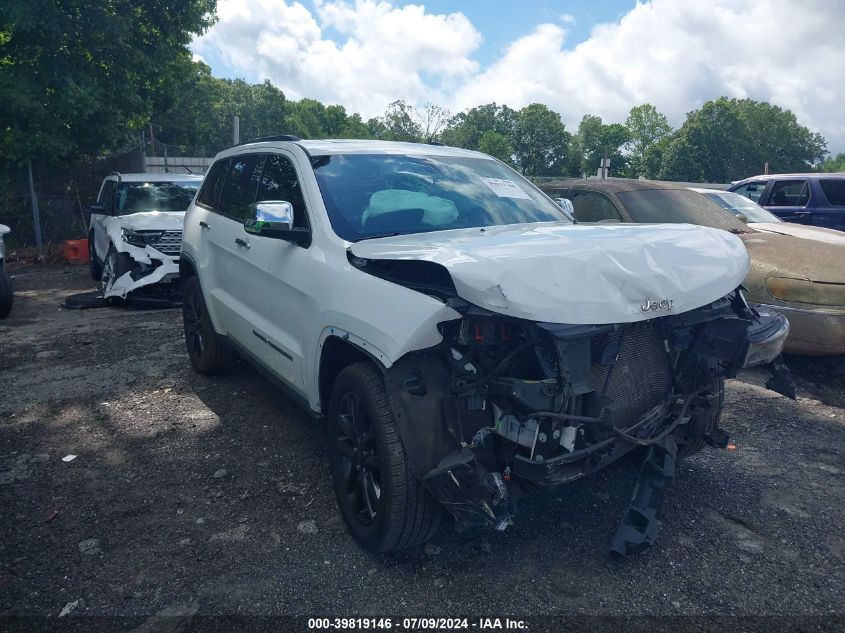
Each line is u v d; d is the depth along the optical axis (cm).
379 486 304
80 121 1457
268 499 374
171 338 723
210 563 314
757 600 285
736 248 337
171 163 2956
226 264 487
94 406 518
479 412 276
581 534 336
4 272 836
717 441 358
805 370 598
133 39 1523
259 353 442
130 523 349
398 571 307
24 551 323
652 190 735
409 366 284
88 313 868
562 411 264
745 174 10850
